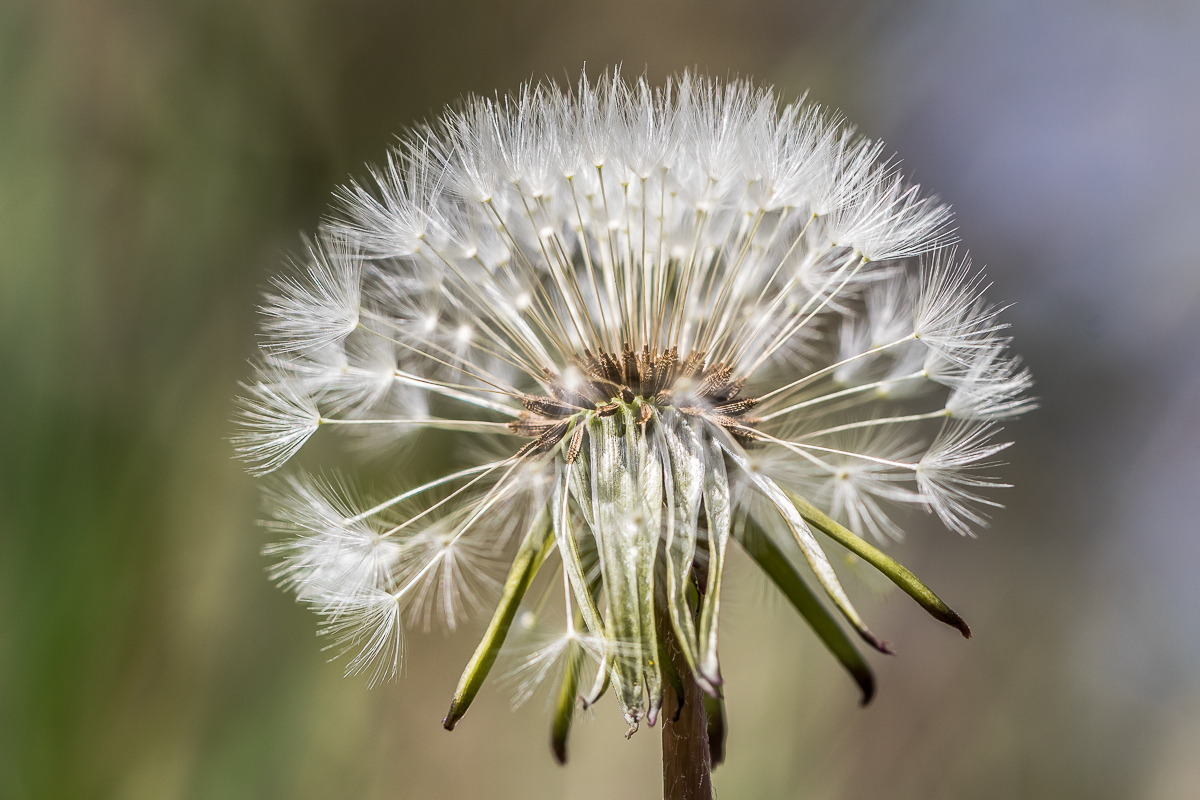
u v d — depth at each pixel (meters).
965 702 0.31
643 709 0.18
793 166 0.20
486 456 0.21
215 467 0.29
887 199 0.20
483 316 0.20
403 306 0.20
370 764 0.29
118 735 0.26
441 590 0.19
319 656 0.29
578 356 0.19
